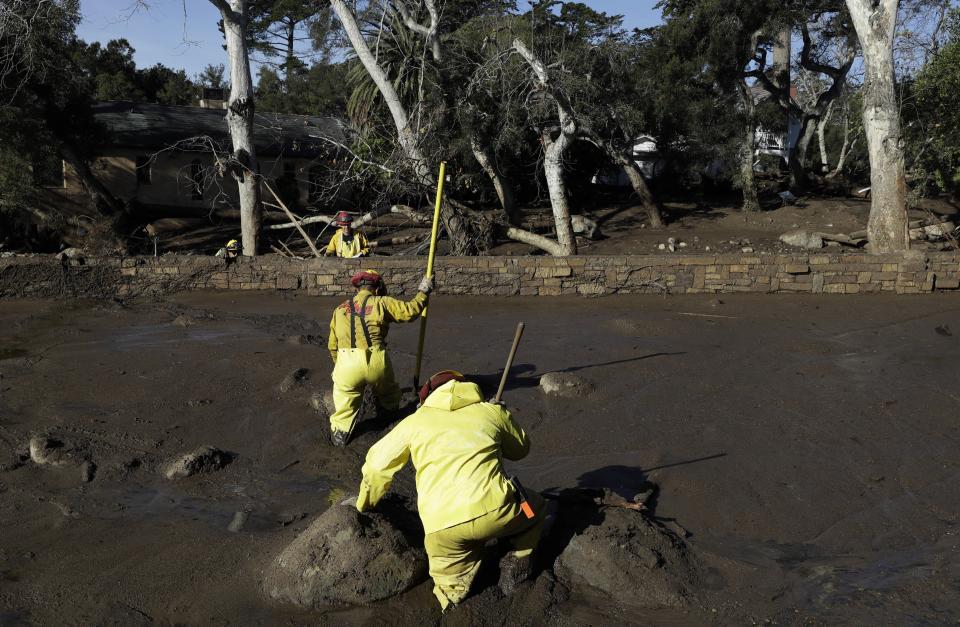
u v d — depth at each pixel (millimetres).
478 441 3934
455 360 8805
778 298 12992
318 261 13617
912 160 23500
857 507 5094
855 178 37406
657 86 23516
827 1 26078
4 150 22266
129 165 31172
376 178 19906
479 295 13555
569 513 4734
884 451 6016
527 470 5699
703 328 10531
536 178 20844
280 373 8203
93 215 29141
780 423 6648
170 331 10430
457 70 18016
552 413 6941
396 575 4090
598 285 13477
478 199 28344
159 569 4355
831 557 4473
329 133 33875
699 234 22344
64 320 11219
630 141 22266
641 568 4148
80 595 4094
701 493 5297
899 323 10898
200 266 13695
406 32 19375
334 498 5297
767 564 4398
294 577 4066
